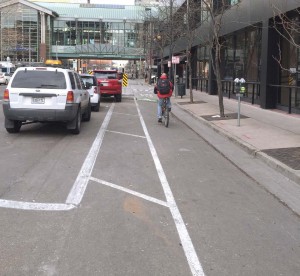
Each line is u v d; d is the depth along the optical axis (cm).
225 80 2817
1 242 498
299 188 764
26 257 461
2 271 429
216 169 906
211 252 483
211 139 1305
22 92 1220
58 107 1231
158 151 1082
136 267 441
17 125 1305
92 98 2023
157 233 535
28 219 575
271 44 1905
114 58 9712
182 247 494
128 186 747
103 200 663
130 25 9506
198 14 3133
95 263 449
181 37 3556
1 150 1043
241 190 748
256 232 549
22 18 9056
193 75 4209
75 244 496
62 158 962
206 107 2238
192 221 582
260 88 2047
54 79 1241
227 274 431
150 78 6575
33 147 1088
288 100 1839
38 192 696
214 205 657
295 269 446
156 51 6106
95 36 9731
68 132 1352
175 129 1515
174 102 2681
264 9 1900
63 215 593
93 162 927
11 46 8325
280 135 1271
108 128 1476
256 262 460
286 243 515
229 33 2495
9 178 780
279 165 887
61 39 9681
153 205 646
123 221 574
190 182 790
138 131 1427
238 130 1398
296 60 1742
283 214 624
